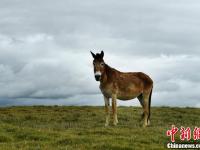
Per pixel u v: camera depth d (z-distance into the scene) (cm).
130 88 2219
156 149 1587
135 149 1553
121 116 2852
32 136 1780
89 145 1590
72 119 2748
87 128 2200
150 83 2334
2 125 2014
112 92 2164
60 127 2289
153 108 3438
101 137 1762
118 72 2227
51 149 1516
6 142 1698
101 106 3612
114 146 1562
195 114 3194
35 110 3198
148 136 1845
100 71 2100
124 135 1864
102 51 2136
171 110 3341
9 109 3262
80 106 3572
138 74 2320
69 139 1684
